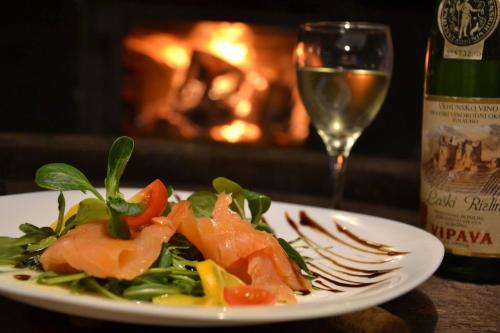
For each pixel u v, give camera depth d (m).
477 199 0.68
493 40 0.69
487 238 0.68
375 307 0.57
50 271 0.57
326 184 1.03
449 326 0.60
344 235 0.70
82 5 1.54
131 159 1.03
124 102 1.69
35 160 0.99
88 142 1.02
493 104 0.66
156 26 1.66
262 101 1.71
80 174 0.60
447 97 0.67
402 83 1.60
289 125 1.72
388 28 0.80
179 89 1.72
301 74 0.79
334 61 0.78
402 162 1.04
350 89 0.78
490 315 0.63
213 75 1.72
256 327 0.58
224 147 1.06
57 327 0.57
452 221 0.68
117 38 1.56
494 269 0.69
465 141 0.67
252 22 1.54
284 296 0.57
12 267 0.60
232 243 0.58
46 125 1.60
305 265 0.62
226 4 1.53
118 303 0.51
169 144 1.05
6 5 1.54
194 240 0.59
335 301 0.53
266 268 0.59
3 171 0.98
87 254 0.56
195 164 1.03
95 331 0.57
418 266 0.61
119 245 0.56
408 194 1.00
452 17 0.70
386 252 0.66
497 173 0.67
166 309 0.50
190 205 0.60
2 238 0.61
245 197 0.66
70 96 1.59
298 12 1.54
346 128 0.80
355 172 1.02
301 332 0.58
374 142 1.64
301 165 1.04
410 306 0.64
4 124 1.60
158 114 1.71
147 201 0.59
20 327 0.57
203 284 0.55
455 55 0.70
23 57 1.57
